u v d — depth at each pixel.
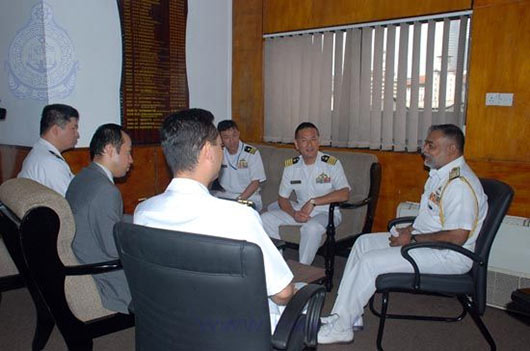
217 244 1.14
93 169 2.09
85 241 1.98
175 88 4.06
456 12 3.19
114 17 3.57
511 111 2.98
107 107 3.60
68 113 2.75
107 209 1.96
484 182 2.41
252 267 1.14
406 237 2.46
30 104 3.40
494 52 3.01
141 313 1.35
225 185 3.86
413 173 3.47
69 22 3.30
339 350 2.38
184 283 1.20
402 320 2.74
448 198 2.26
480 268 2.17
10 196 1.89
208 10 4.29
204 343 1.26
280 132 4.25
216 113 4.50
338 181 3.28
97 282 1.95
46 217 1.72
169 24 3.95
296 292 1.49
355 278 2.35
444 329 2.62
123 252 1.30
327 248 3.08
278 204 3.54
